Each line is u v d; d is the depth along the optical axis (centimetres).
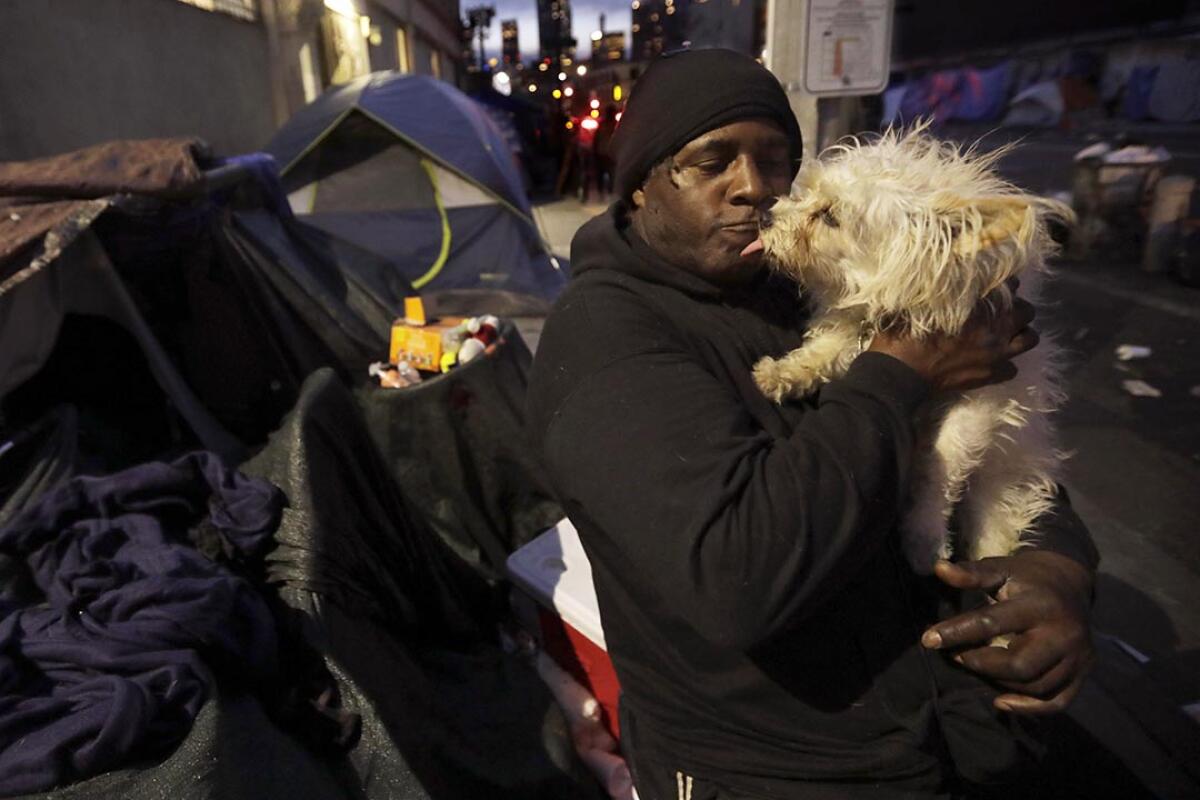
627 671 108
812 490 73
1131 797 148
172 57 775
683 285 98
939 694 97
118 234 244
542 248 674
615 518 79
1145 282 491
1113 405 343
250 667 138
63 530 160
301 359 307
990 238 84
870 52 273
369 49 1559
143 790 110
